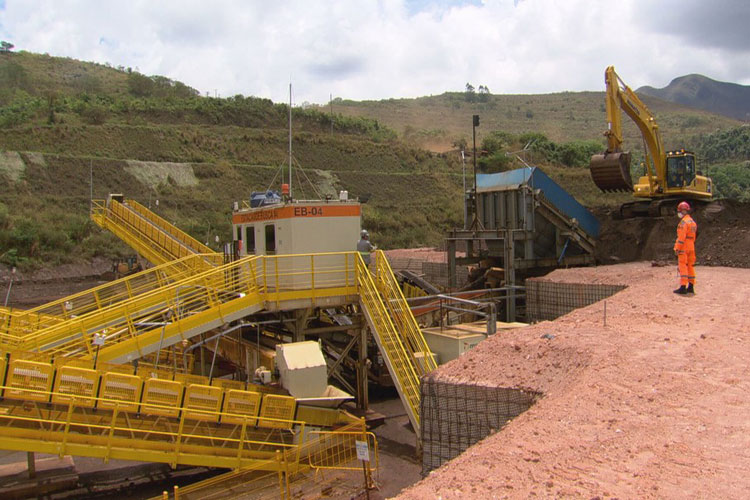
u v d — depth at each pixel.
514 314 17.91
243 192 61.84
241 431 11.14
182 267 20.33
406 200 66.06
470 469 4.96
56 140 62.91
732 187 78.69
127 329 12.27
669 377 7.07
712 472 4.61
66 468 11.41
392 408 15.31
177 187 58.97
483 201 22.12
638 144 127.50
